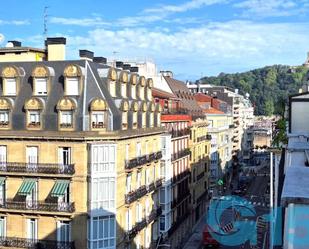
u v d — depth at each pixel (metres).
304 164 15.65
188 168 87.19
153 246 61.50
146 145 57.41
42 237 45.41
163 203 66.00
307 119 27.17
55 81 47.12
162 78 87.88
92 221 44.50
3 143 46.44
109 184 45.44
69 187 44.88
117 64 63.94
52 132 44.69
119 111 48.75
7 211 45.41
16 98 47.34
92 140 44.12
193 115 96.75
